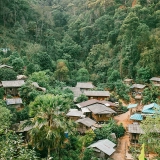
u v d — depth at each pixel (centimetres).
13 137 1227
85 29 8219
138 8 7162
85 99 4638
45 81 4825
